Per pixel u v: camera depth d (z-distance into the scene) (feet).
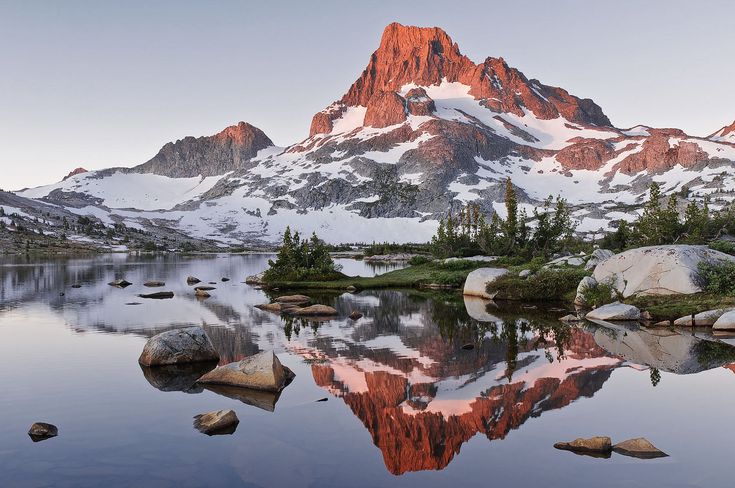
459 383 53.83
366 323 96.48
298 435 39.32
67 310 113.50
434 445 37.27
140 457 35.04
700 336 80.94
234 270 290.35
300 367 61.16
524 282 136.05
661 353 68.08
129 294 149.69
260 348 72.74
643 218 207.41
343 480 31.65
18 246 597.52
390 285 179.42
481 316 105.70
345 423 42.04
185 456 35.22
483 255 249.75
